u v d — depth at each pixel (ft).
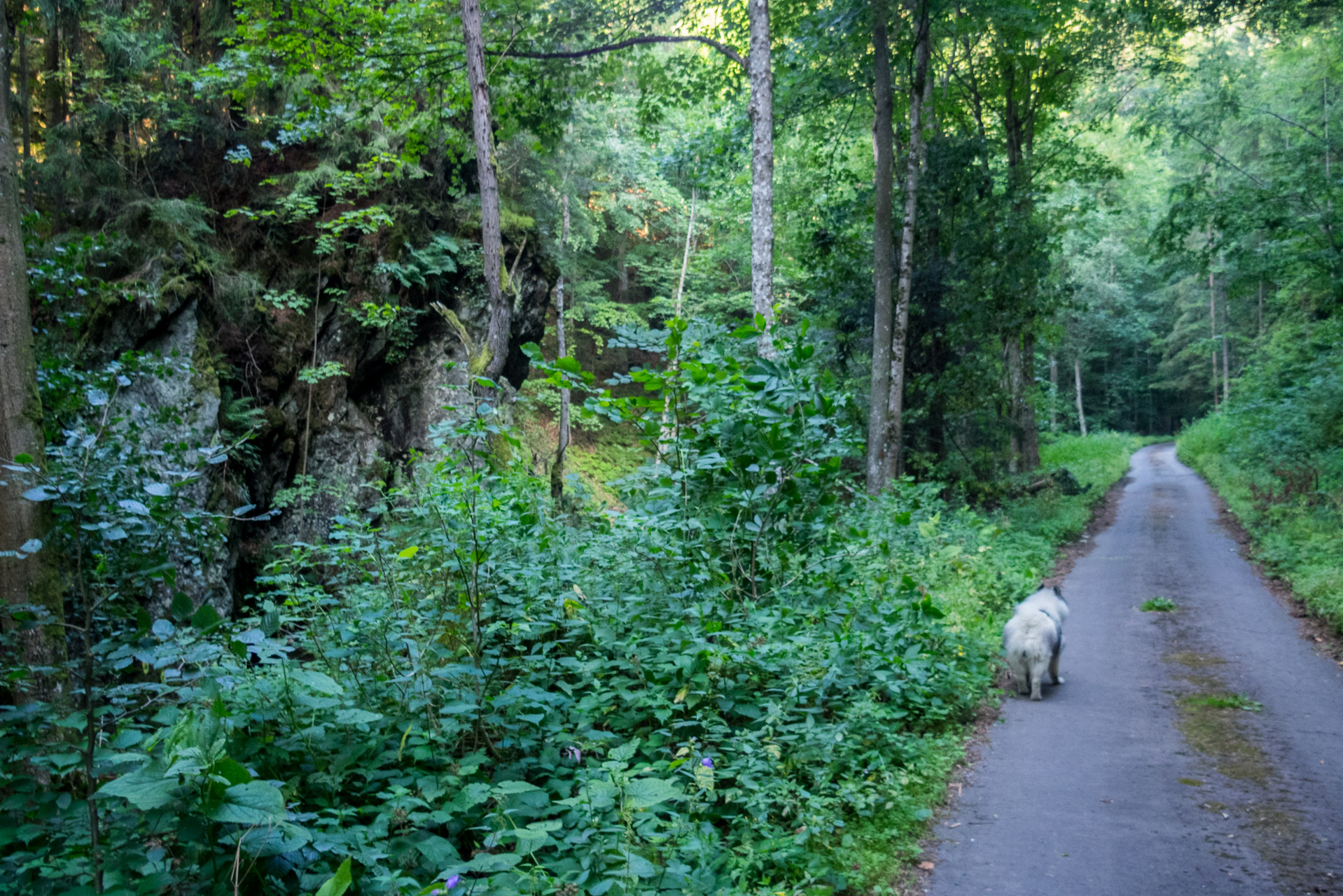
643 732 17.61
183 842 9.25
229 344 47.26
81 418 19.04
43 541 14.02
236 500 42.98
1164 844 15.34
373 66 40.88
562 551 21.34
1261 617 34.86
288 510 47.98
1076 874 14.34
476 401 21.12
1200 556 51.60
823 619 22.65
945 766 19.16
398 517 21.29
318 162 54.75
